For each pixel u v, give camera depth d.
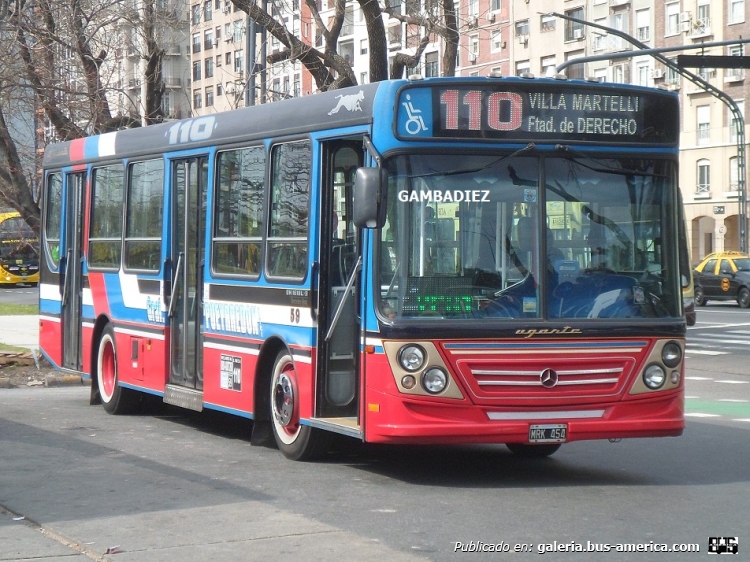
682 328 10.05
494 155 9.79
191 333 13.34
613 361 9.77
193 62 65.44
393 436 9.49
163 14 27.89
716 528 8.19
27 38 25.81
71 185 17.08
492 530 8.11
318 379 10.70
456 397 9.48
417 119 9.67
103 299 15.68
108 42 27.80
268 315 11.52
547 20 70.44
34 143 28.88
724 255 47.00
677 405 10.02
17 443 12.55
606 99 10.05
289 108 11.38
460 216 9.69
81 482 10.16
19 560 7.45
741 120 51.03
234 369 12.21
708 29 65.38
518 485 9.94
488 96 9.79
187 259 13.46
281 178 11.44
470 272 9.66
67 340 17.11
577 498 9.32
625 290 9.93
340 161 10.68
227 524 8.39
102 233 15.86
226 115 12.72
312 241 10.75
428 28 24.61
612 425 9.73
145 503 9.20
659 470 10.78
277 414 11.49
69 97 26.22
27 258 67.75
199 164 13.23
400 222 9.62
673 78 67.62
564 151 9.91
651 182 10.16
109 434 13.30
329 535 7.98
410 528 8.19
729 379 20.64
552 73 10.28
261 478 10.29
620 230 10.00
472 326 9.52
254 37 26.23
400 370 9.48
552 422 9.60
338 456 11.59
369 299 9.71
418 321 9.49
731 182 65.94
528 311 9.68
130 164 15.02
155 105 28.41
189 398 13.10
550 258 9.77
